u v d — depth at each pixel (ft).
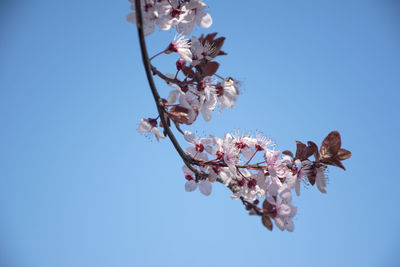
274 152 2.64
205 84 2.62
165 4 2.57
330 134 2.58
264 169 2.63
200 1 2.63
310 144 2.60
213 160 2.63
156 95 2.48
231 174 2.61
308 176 2.61
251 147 2.69
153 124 2.58
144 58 2.41
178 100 2.58
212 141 2.64
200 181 2.71
